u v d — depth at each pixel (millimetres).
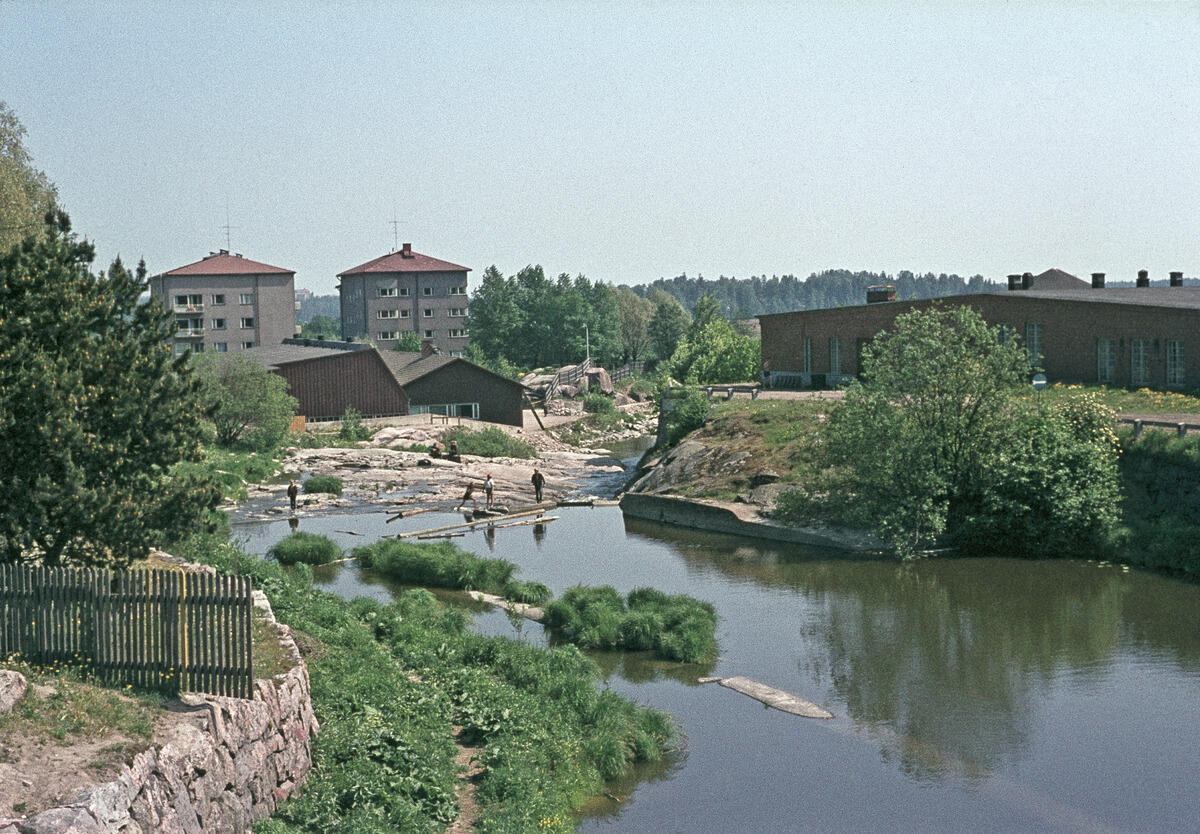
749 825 16031
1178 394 43438
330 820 13203
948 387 35188
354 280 134375
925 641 25484
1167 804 16531
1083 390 46125
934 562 33875
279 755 13875
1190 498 32281
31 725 11609
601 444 81562
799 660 24328
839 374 61031
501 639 23594
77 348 15492
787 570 33531
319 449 62844
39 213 45438
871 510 35469
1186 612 27203
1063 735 19359
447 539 40219
